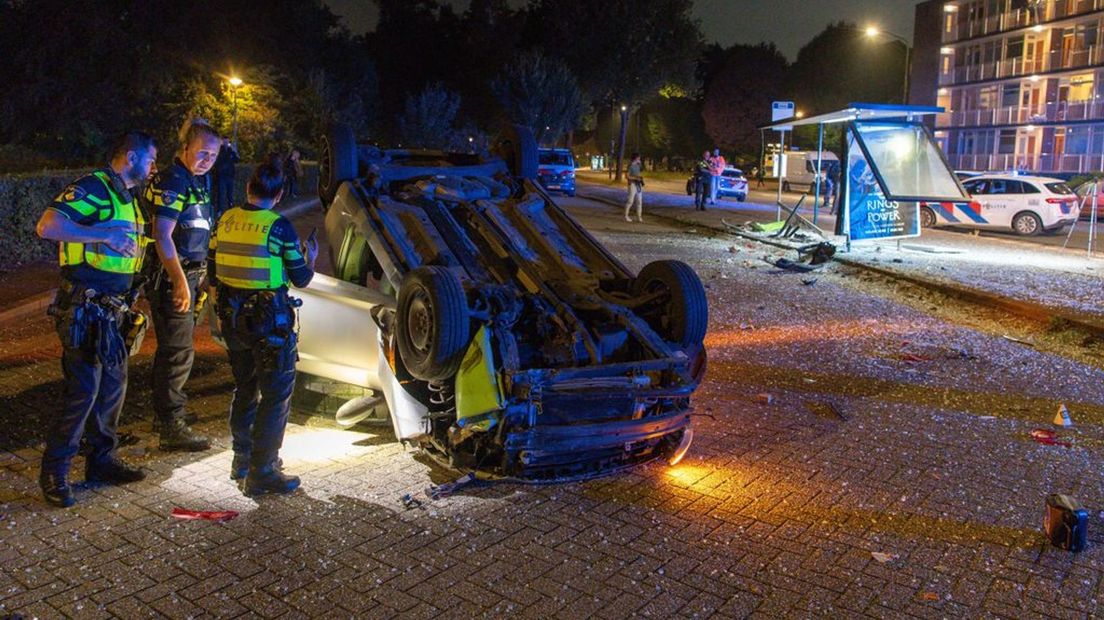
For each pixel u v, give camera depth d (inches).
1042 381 315.3
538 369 205.6
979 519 195.0
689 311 231.3
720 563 171.9
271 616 149.3
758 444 241.8
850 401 285.4
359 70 2244.1
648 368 212.5
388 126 2554.1
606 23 2127.2
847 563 173.2
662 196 1392.7
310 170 1205.1
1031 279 543.8
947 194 633.0
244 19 1603.1
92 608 150.3
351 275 272.2
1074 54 1969.7
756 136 3102.9
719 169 1136.2
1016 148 2127.2
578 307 235.1
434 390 222.5
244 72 1539.1
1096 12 1889.8
